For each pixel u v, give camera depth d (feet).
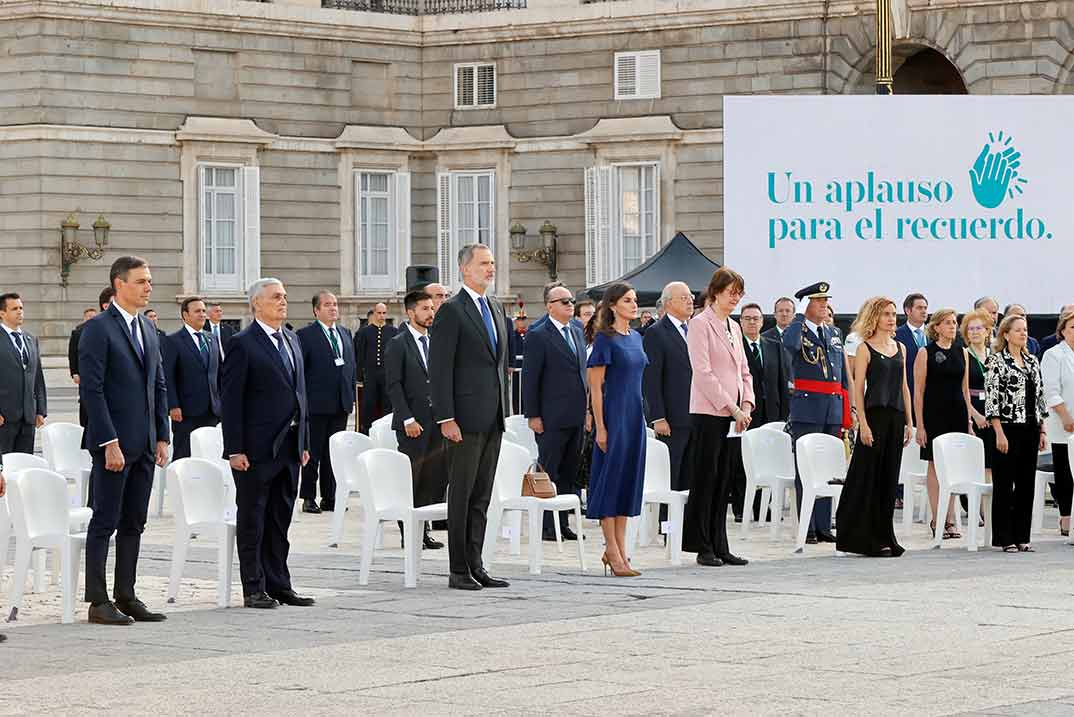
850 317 102.47
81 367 55.36
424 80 186.50
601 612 55.16
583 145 181.98
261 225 178.40
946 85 182.29
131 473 55.93
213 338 89.10
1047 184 101.76
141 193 172.86
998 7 168.55
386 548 75.82
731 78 177.27
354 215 182.80
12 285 169.99
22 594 56.85
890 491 70.69
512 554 72.90
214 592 62.03
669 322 70.85
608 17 180.55
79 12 169.58
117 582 55.83
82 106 170.30
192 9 173.88
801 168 100.94
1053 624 51.55
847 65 173.88
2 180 170.30
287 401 58.34
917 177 101.24
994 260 101.55
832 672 44.09
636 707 40.09
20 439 81.41
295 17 178.81
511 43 184.24
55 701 42.24
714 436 67.31
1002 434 72.28
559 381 77.25
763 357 83.46
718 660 46.01
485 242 185.47
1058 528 83.05
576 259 183.21
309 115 180.34
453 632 51.55
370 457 63.62
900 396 70.69
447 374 61.72
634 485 64.85
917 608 54.95
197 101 175.32
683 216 179.11
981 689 41.70
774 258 101.04
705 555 67.72
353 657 47.47
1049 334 103.76
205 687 43.60
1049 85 167.32
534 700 41.09
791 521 83.25
